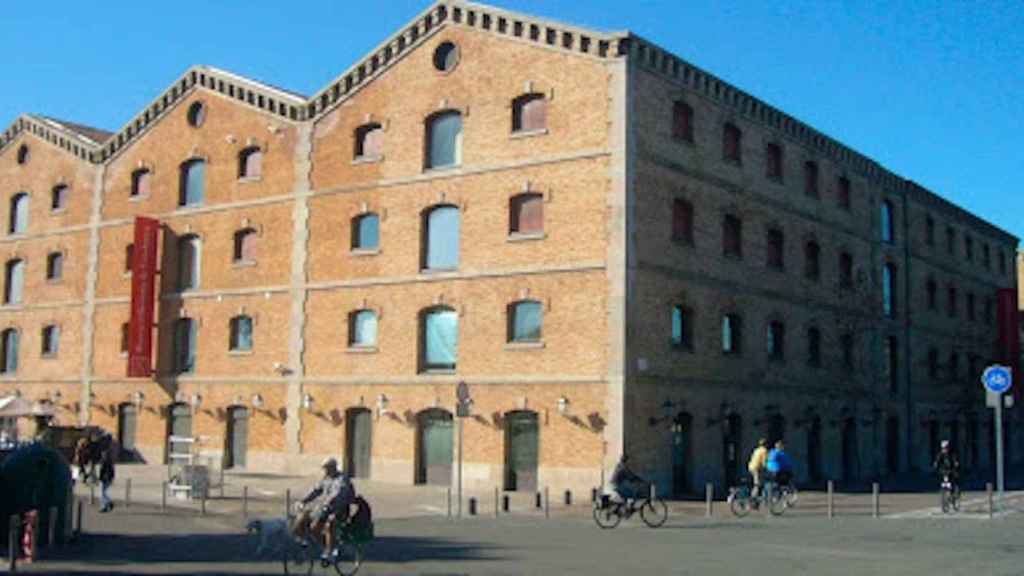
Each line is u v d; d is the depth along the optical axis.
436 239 35.81
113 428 44.72
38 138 50.56
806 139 41.38
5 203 51.66
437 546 20.33
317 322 38.28
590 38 32.69
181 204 43.59
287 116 40.22
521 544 20.69
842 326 43.34
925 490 37.94
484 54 35.19
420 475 35.16
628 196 31.64
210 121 42.91
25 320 49.66
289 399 38.66
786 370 39.06
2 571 16.73
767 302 38.16
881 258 47.34
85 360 46.38
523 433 33.16
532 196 33.81
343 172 38.22
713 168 35.69
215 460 40.28
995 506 30.64
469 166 35.00
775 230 39.03
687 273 33.97
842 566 17.14
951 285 55.41
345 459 36.97
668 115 33.78
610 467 30.77
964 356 56.38
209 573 16.73
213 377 41.19
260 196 40.69
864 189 46.31
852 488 38.31
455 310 34.97
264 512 27.22
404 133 36.75
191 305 42.38
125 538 21.67
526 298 33.19
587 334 31.77
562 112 33.25
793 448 39.31
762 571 16.56
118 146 46.50
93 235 46.97
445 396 34.56
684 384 33.41
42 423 42.53
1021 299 71.25
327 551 16.11
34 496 19.91
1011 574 16.16
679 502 30.92
